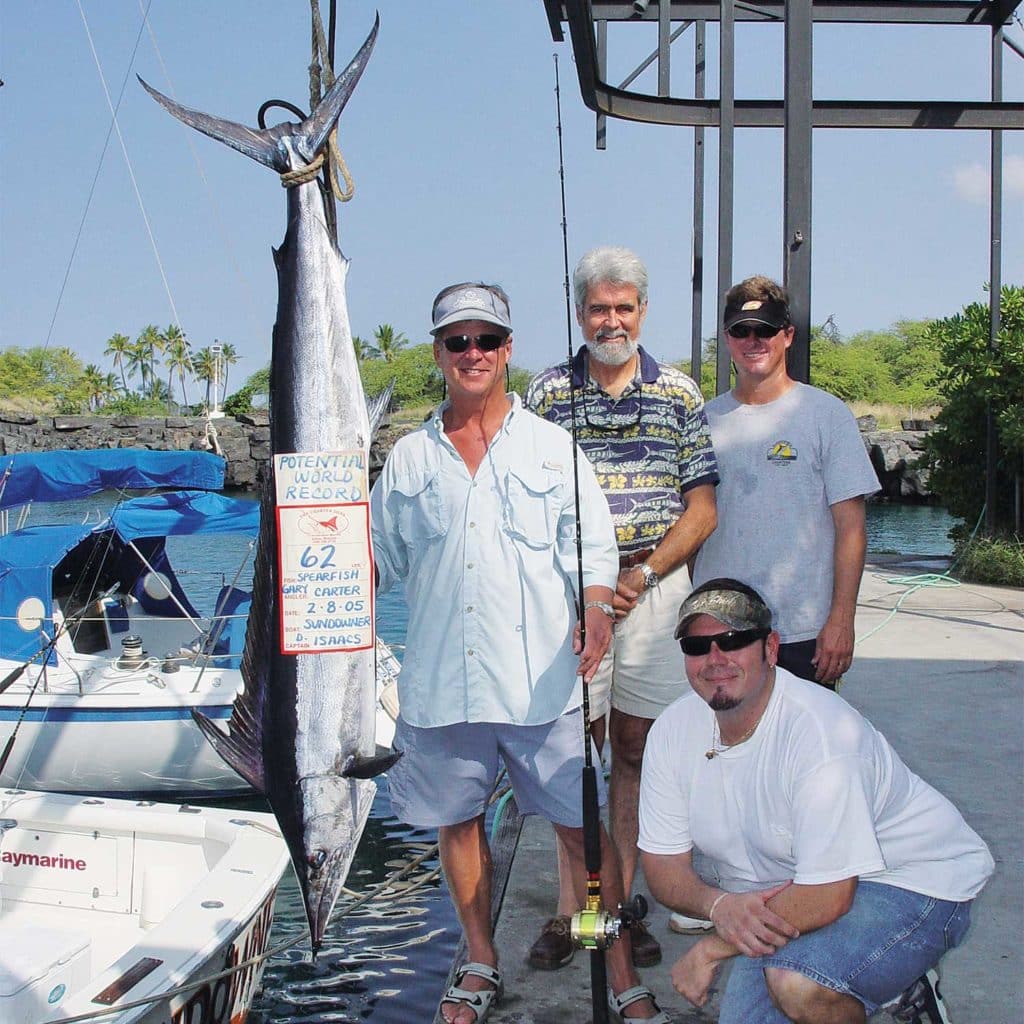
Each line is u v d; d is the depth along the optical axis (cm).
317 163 282
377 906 663
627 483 340
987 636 855
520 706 295
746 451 365
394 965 590
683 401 343
